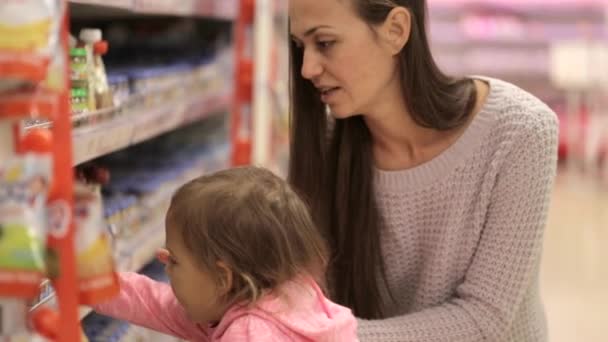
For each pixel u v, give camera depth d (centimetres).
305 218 133
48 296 125
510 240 161
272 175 137
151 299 140
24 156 88
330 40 154
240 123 307
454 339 159
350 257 179
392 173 173
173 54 294
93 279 96
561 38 900
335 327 129
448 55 912
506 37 904
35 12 86
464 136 166
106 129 165
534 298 174
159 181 231
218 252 124
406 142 172
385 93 165
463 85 168
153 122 205
